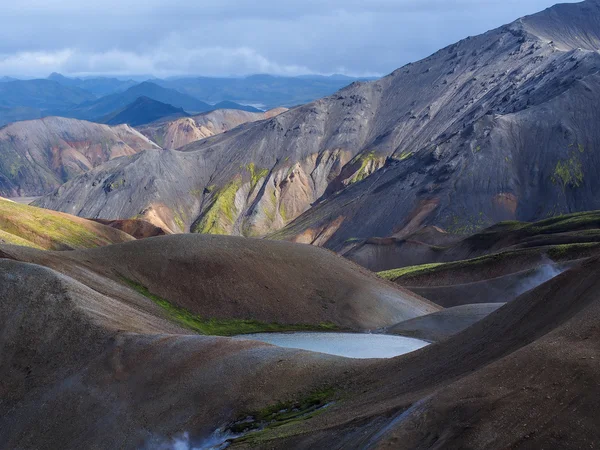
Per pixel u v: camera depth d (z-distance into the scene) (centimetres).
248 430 3703
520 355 2648
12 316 5259
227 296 8656
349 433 2891
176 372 4394
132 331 5134
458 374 3328
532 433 2234
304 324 8606
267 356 4375
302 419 3506
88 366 4709
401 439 2481
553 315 3375
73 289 5581
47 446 4244
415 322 8219
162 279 8469
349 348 7212
